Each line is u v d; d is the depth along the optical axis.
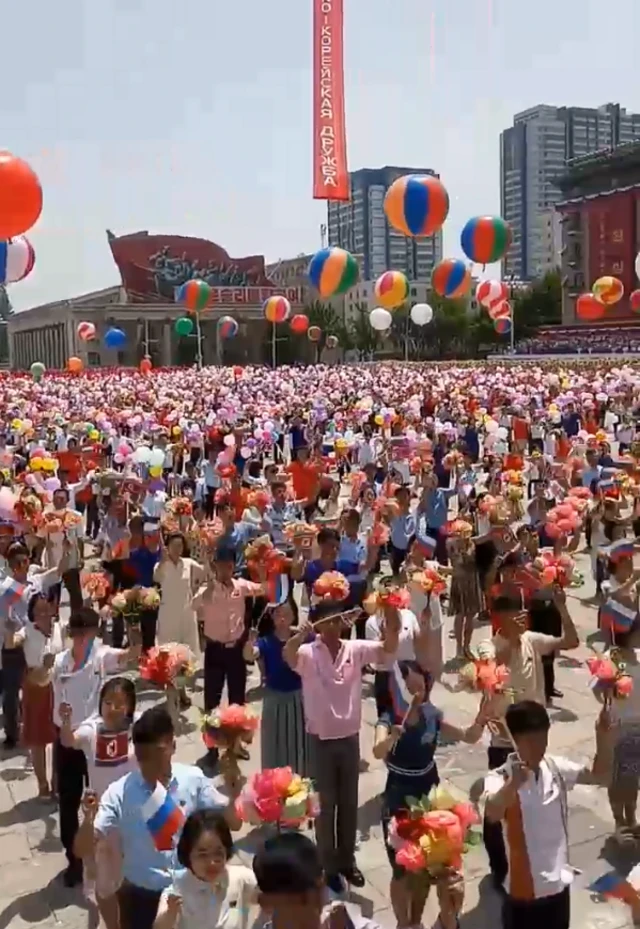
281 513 10.92
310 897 2.70
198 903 3.32
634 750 5.52
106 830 3.82
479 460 21.55
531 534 8.30
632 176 86.44
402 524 10.79
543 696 5.49
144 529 9.41
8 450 18.48
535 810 3.92
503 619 5.46
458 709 8.05
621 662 5.49
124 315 91.88
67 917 5.18
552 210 120.56
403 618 5.73
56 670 5.39
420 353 84.44
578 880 5.38
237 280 93.44
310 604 7.53
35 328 111.75
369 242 113.00
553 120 134.25
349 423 25.80
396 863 4.01
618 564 6.40
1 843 6.01
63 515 9.94
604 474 14.02
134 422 25.44
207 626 7.14
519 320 83.31
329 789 5.20
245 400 35.34
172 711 5.43
